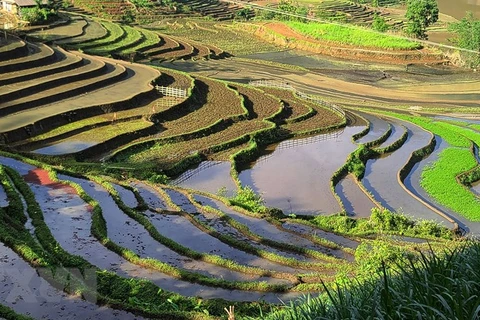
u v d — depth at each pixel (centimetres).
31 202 3194
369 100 8131
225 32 12350
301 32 11538
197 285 2431
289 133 6009
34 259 2317
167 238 2945
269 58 10312
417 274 880
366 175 5047
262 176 4800
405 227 3756
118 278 2277
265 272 2630
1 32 7481
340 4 15125
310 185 4628
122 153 4847
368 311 870
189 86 6988
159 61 9256
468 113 7675
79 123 5300
